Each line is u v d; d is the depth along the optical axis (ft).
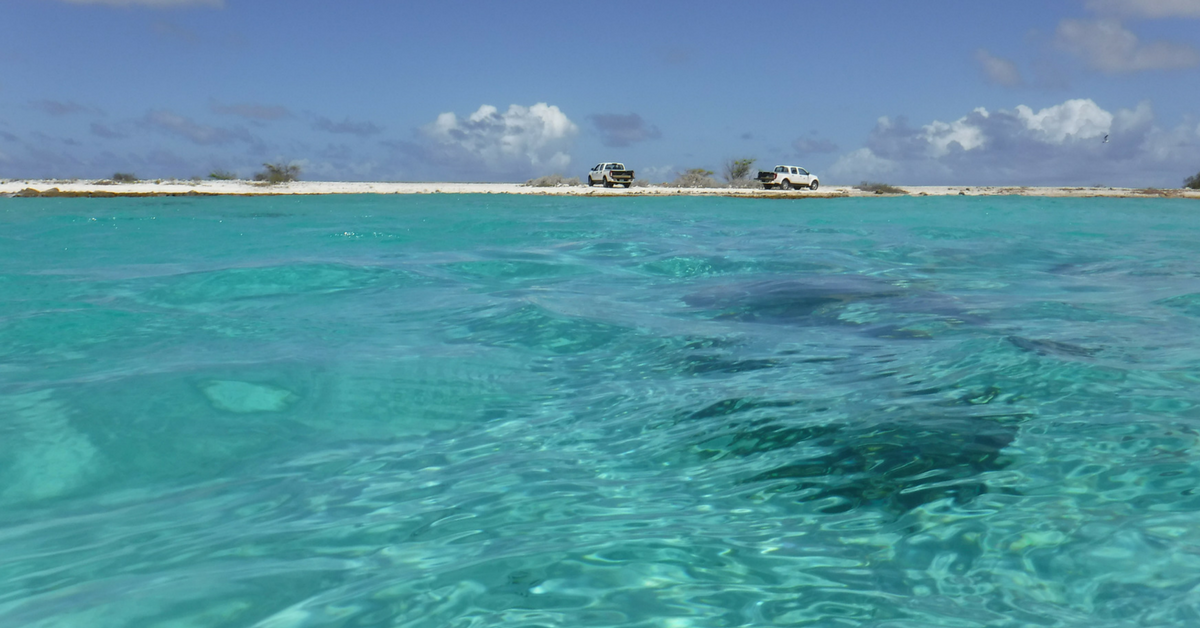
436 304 20.68
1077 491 8.08
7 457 9.55
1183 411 10.50
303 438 10.46
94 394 12.02
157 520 8.00
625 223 53.42
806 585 6.42
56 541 7.48
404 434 10.68
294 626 5.91
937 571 6.61
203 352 14.99
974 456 9.11
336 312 19.60
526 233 44.83
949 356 13.87
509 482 8.91
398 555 7.11
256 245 37.19
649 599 6.23
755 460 9.34
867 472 8.78
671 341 16.03
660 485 8.73
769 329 17.12
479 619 5.95
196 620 5.98
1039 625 5.80
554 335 16.70
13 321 17.60
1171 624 5.76
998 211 73.36
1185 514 7.52
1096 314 18.51
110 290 22.89
